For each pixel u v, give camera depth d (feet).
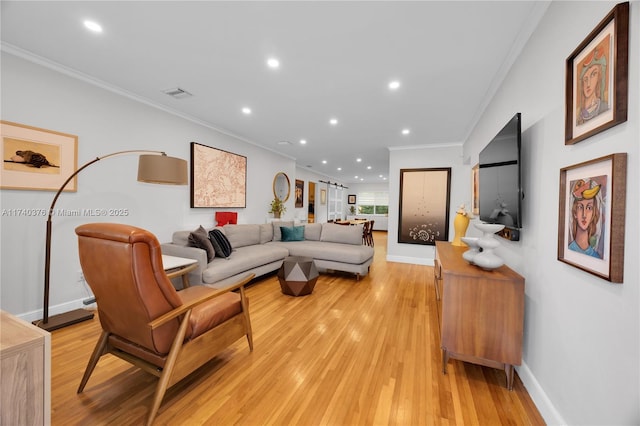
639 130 2.97
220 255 11.47
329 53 7.28
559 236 4.38
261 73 8.42
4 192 7.41
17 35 6.74
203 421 4.61
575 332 4.07
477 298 5.78
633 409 3.00
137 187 10.59
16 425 2.56
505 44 6.66
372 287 12.56
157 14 5.88
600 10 3.62
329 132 15.01
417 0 5.33
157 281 4.52
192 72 8.46
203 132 13.55
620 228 3.16
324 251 14.12
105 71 8.50
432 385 5.67
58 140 8.30
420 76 8.39
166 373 4.60
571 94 4.19
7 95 7.33
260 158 18.34
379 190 43.70
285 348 7.02
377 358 6.63
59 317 8.12
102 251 4.49
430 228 17.56
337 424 4.60
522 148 6.28
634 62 3.06
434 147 17.38
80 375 5.71
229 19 5.99
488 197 7.76
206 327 5.52
